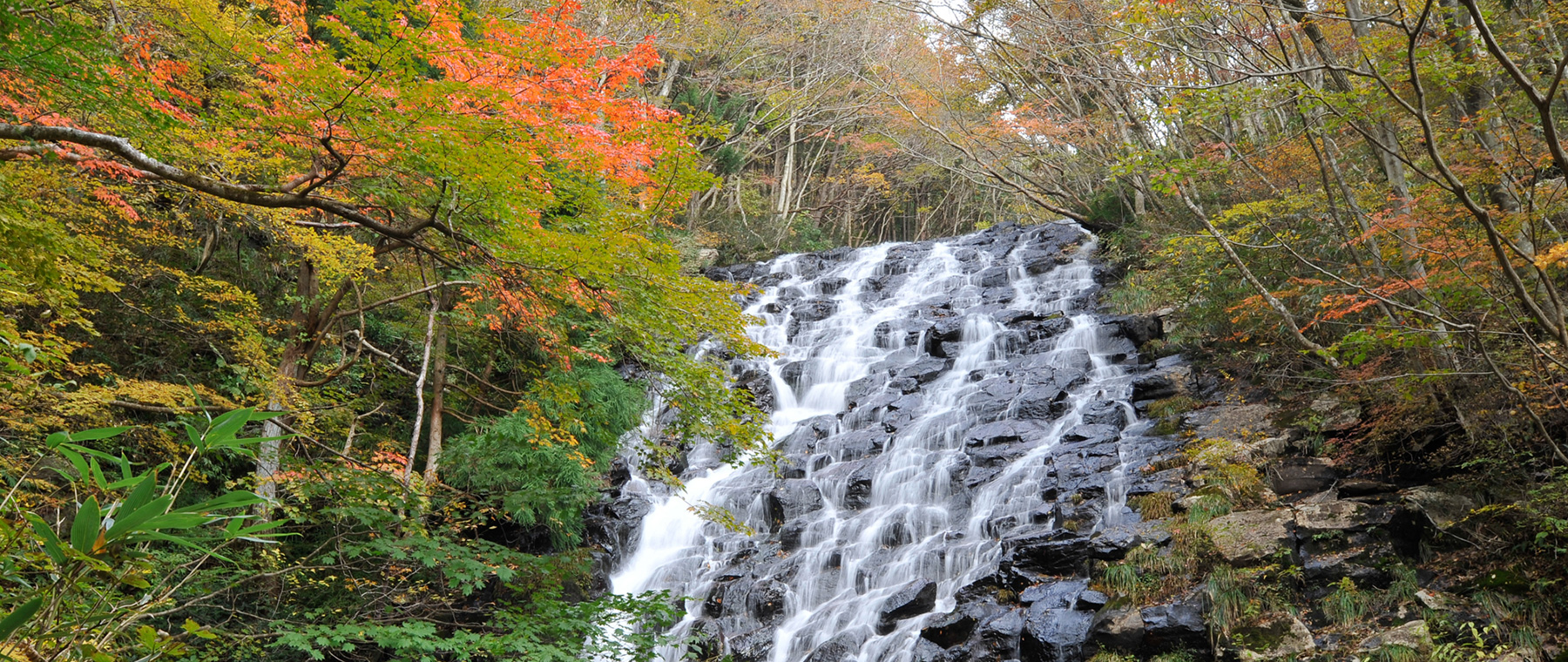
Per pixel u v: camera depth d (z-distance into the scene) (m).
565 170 7.43
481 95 5.93
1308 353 13.89
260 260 15.16
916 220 49.44
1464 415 10.62
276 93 6.09
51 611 2.07
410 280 13.61
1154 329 17.83
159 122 5.60
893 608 11.79
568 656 8.17
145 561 2.20
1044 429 15.34
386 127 5.71
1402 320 9.55
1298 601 9.84
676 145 7.51
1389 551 10.04
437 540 9.42
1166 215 19.12
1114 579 10.69
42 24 4.95
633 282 7.52
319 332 10.95
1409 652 8.62
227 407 9.75
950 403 17.05
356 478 9.20
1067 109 22.33
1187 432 13.95
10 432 8.60
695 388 8.89
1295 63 12.20
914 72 29.59
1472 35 9.14
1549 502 9.18
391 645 7.59
